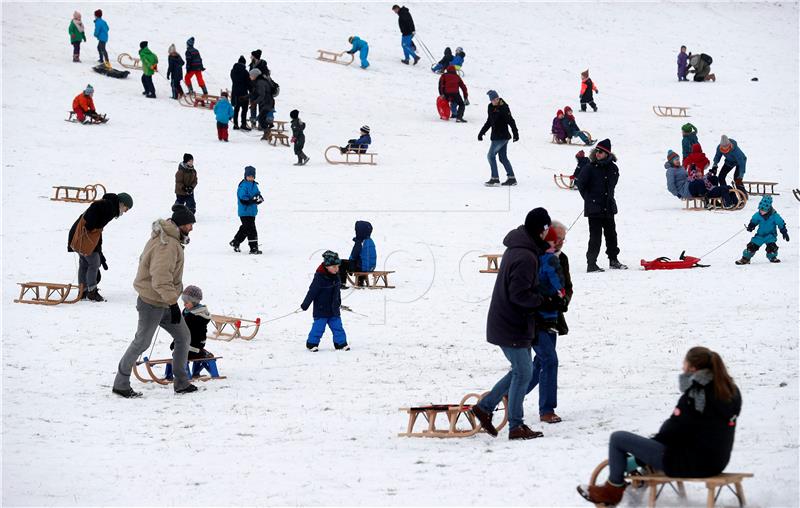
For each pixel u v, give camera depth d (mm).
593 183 63375
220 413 35438
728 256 67438
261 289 60250
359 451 29781
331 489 25562
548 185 99688
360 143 106000
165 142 108688
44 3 157250
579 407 34281
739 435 28656
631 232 78250
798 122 136250
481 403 30656
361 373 41781
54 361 43344
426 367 42656
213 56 146875
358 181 98562
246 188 69438
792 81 168750
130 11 161250
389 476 26625
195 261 67438
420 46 171750
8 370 41594
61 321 50812
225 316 50219
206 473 27672
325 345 48000
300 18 174625
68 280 60500
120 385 38062
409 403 36219
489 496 24188
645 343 44812
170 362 40125
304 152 111312
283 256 69688
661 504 22984
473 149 117625
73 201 83125
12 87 119375
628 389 36719
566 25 196000
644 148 121062
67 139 104375
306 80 143125
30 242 70125
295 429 32875
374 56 162250
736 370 38531
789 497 22656
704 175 89312
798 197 90625
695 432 21469
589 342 45750
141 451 30406
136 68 137250
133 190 89062
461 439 31047
